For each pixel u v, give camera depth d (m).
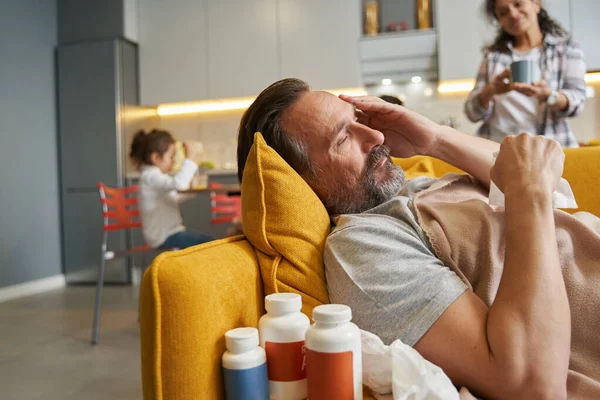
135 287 3.99
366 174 0.87
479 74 2.21
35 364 2.19
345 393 0.55
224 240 0.75
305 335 0.58
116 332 2.65
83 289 4.00
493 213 0.81
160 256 0.58
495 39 2.21
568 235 0.78
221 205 3.47
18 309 3.28
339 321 0.56
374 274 0.67
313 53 4.14
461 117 4.16
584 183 1.25
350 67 4.07
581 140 3.94
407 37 3.99
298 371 0.60
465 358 0.60
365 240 0.70
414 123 1.01
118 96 4.20
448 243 0.77
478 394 0.62
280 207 0.74
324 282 0.74
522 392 0.58
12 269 3.79
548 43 2.05
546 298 0.59
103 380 1.99
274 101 0.87
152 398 0.55
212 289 0.59
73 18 4.36
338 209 0.89
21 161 3.93
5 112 3.80
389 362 0.60
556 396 0.57
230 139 4.74
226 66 4.34
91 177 4.23
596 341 0.72
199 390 0.56
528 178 0.68
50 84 4.29
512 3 2.02
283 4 4.21
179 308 0.55
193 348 0.55
